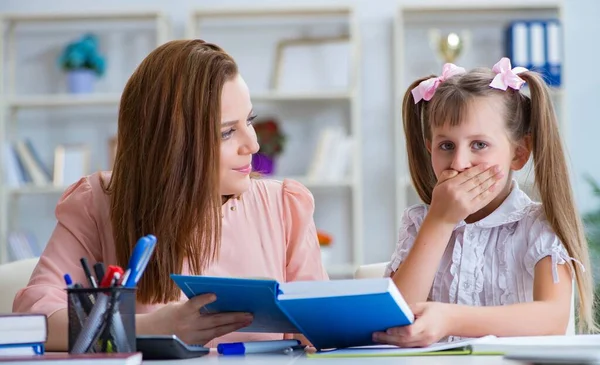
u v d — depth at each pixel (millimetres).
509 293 1810
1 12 5266
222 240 1969
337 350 1425
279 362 1235
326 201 5156
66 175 5043
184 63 1800
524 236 1818
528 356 1022
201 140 1774
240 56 5215
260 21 5223
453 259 1855
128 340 1226
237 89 1816
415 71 5125
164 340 1294
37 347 1287
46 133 5254
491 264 1843
